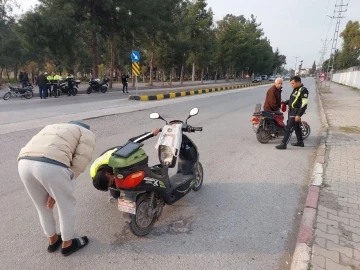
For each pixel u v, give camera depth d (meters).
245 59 60.38
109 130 8.10
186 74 69.88
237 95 22.33
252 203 4.02
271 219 3.60
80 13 22.72
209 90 25.52
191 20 34.84
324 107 15.19
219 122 10.19
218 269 2.67
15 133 7.34
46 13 20.55
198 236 3.21
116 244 3.03
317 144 7.42
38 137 2.62
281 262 2.80
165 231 3.30
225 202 4.04
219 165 5.56
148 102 15.59
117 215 3.59
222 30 51.53
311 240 3.00
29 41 20.78
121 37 27.14
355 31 54.53
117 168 2.87
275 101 7.43
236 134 8.38
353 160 5.81
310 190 4.26
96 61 25.50
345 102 18.16
